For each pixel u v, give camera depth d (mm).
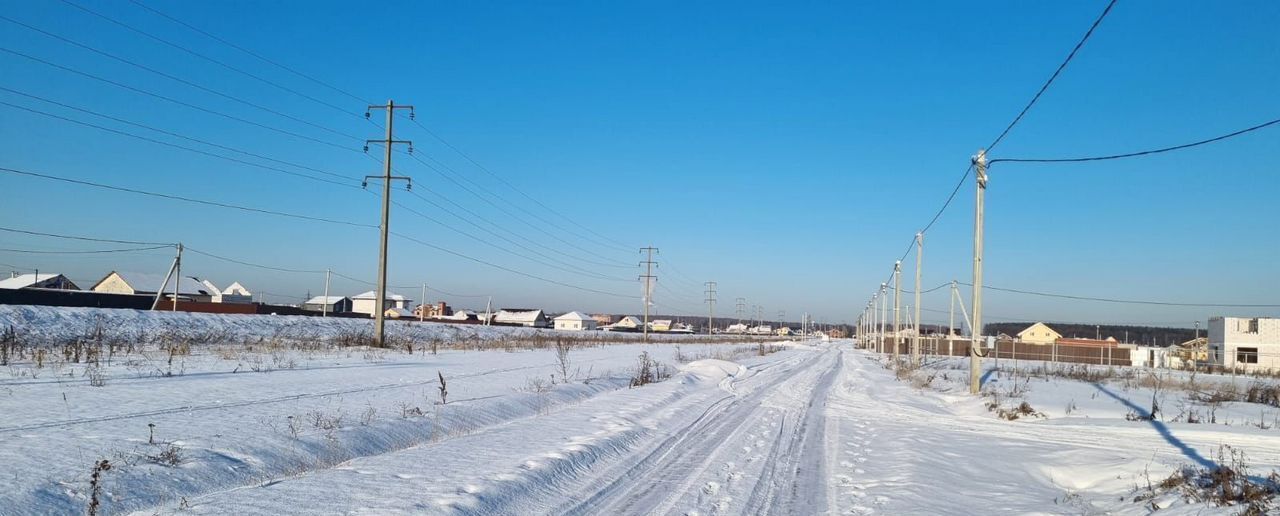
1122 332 169625
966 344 92750
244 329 44375
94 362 22094
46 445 9656
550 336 74438
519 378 22984
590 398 20266
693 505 8969
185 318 42656
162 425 11570
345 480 8734
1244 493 9008
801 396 24328
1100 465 12031
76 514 7160
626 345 66438
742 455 12625
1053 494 10344
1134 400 23984
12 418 11664
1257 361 73312
